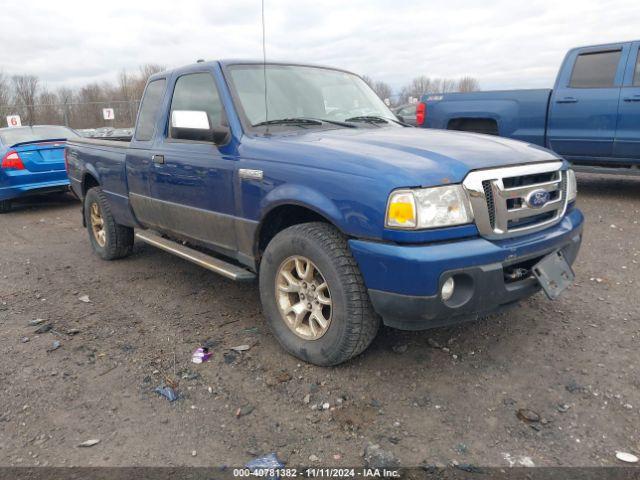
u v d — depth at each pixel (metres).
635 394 2.79
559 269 3.01
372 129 3.83
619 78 6.72
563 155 7.39
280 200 3.11
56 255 5.97
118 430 2.61
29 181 8.67
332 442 2.48
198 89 4.02
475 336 3.48
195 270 5.18
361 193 2.71
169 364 3.26
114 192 5.11
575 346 3.32
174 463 2.36
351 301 2.84
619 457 2.32
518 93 7.59
